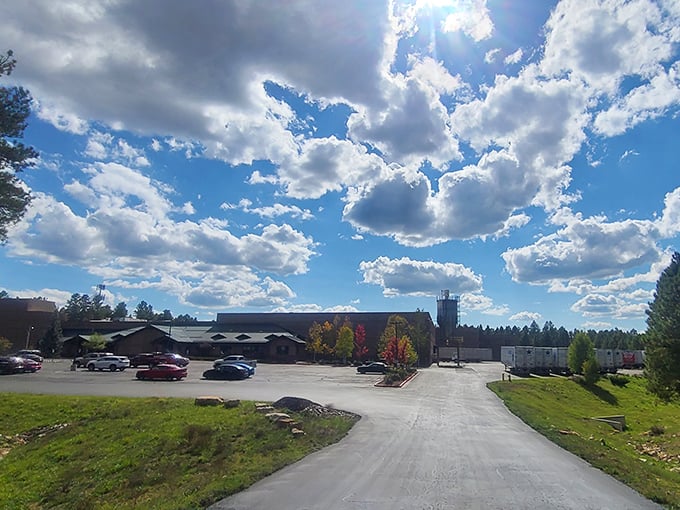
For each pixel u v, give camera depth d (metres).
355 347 81.62
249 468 11.98
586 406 45.44
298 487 9.91
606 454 14.84
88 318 132.62
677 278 34.41
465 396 32.69
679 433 32.06
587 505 8.84
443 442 15.49
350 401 26.83
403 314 87.56
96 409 23.84
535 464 12.48
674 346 33.94
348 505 8.62
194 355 78.88
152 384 35.91
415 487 9.91
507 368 72.31
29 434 22.08
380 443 15.18
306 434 16.66
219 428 17.91
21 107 24.33
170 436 17.22
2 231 24.09
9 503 13.39
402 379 44.19
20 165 24.33
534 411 27.95
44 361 67.38
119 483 13.48
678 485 12.22
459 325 130.50
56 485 14.45
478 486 10.07
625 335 132.12
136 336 76.81
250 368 45.75
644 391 60.41
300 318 93.88
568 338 143.25
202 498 9.14
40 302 89.94
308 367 64.12
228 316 96.81
